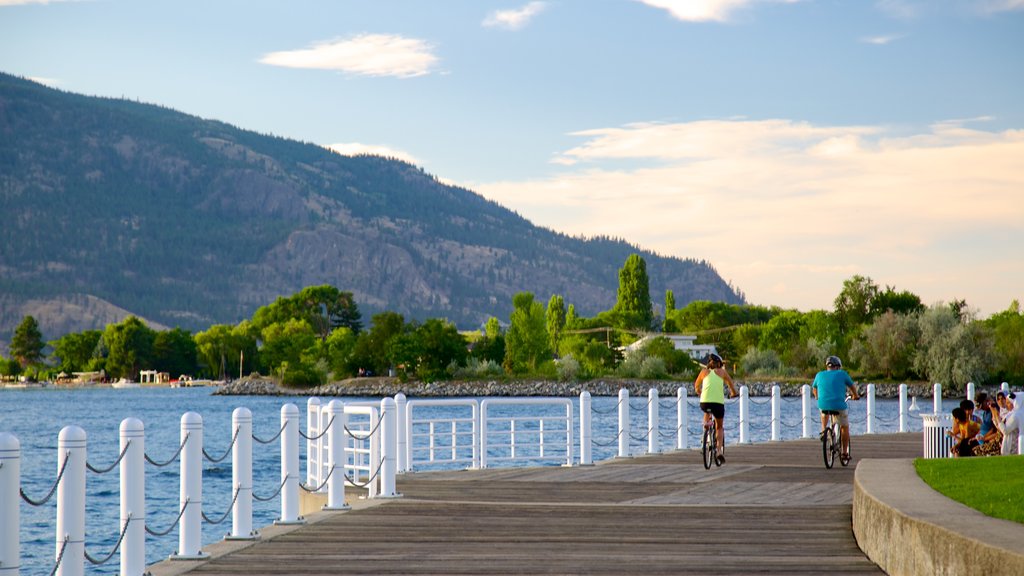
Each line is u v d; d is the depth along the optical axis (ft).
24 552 85.10
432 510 47.03
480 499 51.26
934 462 46.09
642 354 513.45
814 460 73.97
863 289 479.82
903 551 30.73
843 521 43.91
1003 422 61.05
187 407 472.85
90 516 103.09
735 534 40.40
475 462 68.80
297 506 43.16
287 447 43.06
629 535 40.16
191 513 35.47
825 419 69.00
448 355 525.75
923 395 358.84
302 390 615.16
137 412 423.23
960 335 352.28
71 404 527.81
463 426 242.37
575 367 487.20
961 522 28.89
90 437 253.44
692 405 323.98
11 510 26.23
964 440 65.46
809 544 38.09
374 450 53.36
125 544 32.17
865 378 381.60
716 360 68.69
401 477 61.98
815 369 445.78
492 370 516.73
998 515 30.45
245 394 627.87
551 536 39.96
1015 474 39.60
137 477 32.40
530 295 521.24
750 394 422.00
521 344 520.01
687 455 78.02
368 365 572.51
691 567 33.55
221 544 38.27
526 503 49.42
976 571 25.71
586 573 32.65
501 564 34.22
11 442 26.30
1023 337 359.25
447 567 33.76
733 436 152.66
